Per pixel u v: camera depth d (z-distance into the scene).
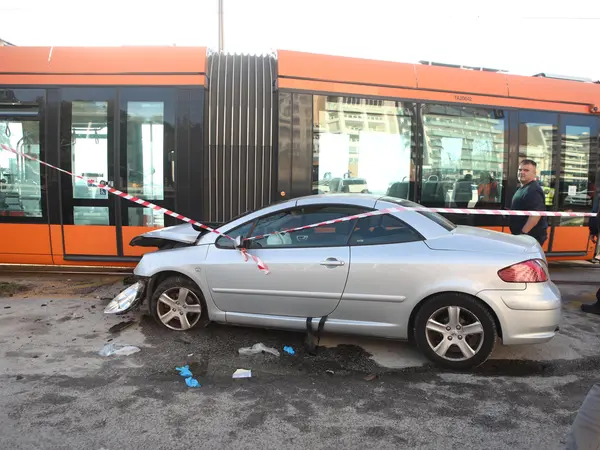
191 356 4.08
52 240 6.55
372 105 6.66
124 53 6.48
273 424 2.98
